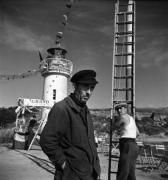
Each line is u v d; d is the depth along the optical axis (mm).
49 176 8406
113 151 16516
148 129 71562
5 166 9883
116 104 6992
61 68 29672
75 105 2941
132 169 6156
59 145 2918
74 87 3035
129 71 7117
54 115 2834
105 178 8250
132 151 6109
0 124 36562
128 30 7379
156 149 11742
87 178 2807
